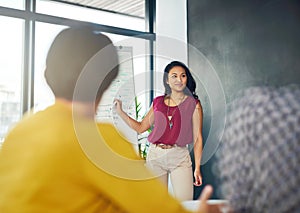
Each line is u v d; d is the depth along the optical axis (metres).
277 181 0.33
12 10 3.48
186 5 3.99
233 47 3.41
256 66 3.18
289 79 2.91
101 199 0.62
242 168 0.35
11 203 0.62
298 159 0.32
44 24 3.65
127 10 4.25
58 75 0.69
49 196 0.61
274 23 3.05
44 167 0.62
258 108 0.36
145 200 0.60
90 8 3.96
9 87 3.47
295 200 0.32
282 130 0.33
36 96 3.55
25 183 0.62
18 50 3.53
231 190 0.36
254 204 0.34
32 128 0.69
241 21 3.35
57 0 3.76
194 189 2.28
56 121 0.67
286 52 2.94
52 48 0.70
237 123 0.37
